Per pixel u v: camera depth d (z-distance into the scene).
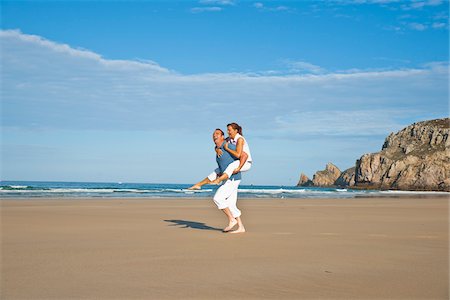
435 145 113.56
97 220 9.79
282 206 17.55
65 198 22.39
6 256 4.88
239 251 5.33
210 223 9.52
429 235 7.34
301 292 3.43
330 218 11.34
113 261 4.61
